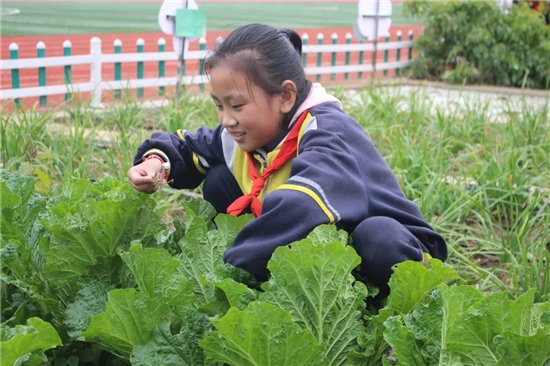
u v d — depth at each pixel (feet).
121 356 6.60
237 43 7.82
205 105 20.67
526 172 14.25
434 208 12.41
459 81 35.50
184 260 7.20
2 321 6.95
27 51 43.73
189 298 6.61
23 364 5.78
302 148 7.73
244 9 80.69
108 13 70.95
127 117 18.67
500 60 35.19
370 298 7.53
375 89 28.96
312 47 34.68
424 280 6.43
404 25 66.80
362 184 7.43
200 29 22.70
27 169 12.05
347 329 6.41
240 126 7.84
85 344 7.11
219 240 7.34
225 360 5.86
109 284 7.28
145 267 6.62
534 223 12.37
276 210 6.95
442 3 36.81
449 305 5.82
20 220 7.72
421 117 19.72
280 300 6.27
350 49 36.06
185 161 9.27
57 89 24.99
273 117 7.89
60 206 7.44
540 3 39.93
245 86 7.67
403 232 7.30
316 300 6.31
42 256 7.42
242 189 8.85
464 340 5.79
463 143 16.74
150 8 78.43
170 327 6.57
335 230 6.68
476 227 12.71
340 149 7.52
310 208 6.97
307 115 7.97
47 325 5.62
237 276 7.01
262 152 8.27
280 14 76.07
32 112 17.44
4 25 56.08
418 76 37.68
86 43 49.16
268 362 5.76
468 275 10.36
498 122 19.70
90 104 20.29
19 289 7.18
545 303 6.12
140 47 27.66
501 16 35.73
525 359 5.61
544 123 18.33
